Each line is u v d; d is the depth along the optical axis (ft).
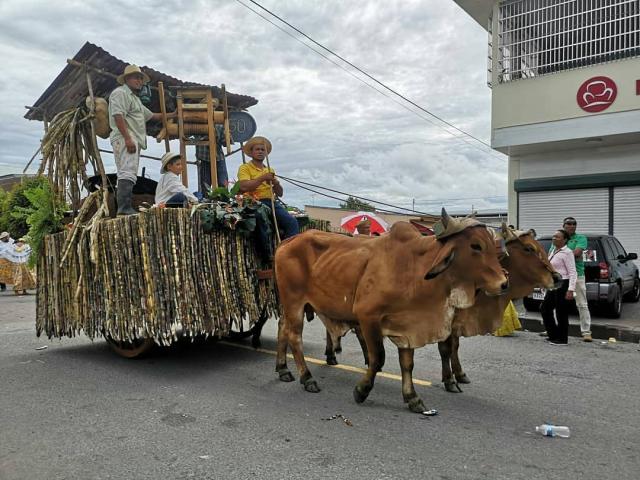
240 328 22.98
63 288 24.82
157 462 12.76
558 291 27.71
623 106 41.91
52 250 25.55
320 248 18.84
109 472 12.25
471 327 18.49
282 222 23.73
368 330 16.61
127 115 24.79
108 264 22.07
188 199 23.95
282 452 13.35
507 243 20.03
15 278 54.34
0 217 70.18
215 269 21.62
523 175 51.08
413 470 12.35
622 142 45.27
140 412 16.44
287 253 19.54
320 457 13.06
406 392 16.65
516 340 28.86
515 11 47.83
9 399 17.81
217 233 21.88
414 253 16.06
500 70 48.08
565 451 13.53
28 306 44.32
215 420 15.71
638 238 45.34
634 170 45.34
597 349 26.66
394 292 15.99
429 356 24.49
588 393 18.74
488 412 16.57
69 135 25.77
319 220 27.02
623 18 42.80
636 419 16.03
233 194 22.66
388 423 15.51
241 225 21.98
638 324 32.58
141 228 20.80
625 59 41.83
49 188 26.43
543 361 23.82
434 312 15.81
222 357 24.29
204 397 18.02
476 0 48.73
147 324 20.65
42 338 29.40
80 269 23.38
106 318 22.08
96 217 23.13
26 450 13.48
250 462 12.76
